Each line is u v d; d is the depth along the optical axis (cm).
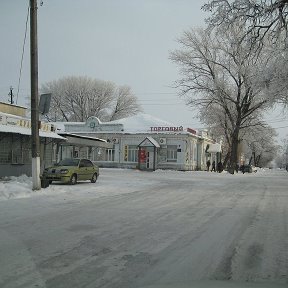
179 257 726
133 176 3534
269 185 2842
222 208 1445
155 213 1284
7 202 1492
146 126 5488
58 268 643
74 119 8962
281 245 845
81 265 662
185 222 1113
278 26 1819
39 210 1311
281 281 600
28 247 783
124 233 939
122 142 5419
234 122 5169
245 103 4641
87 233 933
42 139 2853
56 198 1673
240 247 819
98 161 5484
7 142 2542
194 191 2167
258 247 823
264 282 591
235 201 1689
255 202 1664
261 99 4247
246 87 4275
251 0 1798
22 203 1473
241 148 7562
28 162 2758
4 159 2522
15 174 2608
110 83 9106
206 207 1464
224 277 614
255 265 688
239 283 577
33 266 652
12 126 2472
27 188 1873
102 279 590
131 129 5450
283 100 2705
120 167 5384
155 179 3228
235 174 4959
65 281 579
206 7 1864
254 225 1085
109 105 9056
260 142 6938
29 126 2680
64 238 873
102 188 2208
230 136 5644
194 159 5706
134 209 1376
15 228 985
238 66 4062
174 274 621
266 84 2538
